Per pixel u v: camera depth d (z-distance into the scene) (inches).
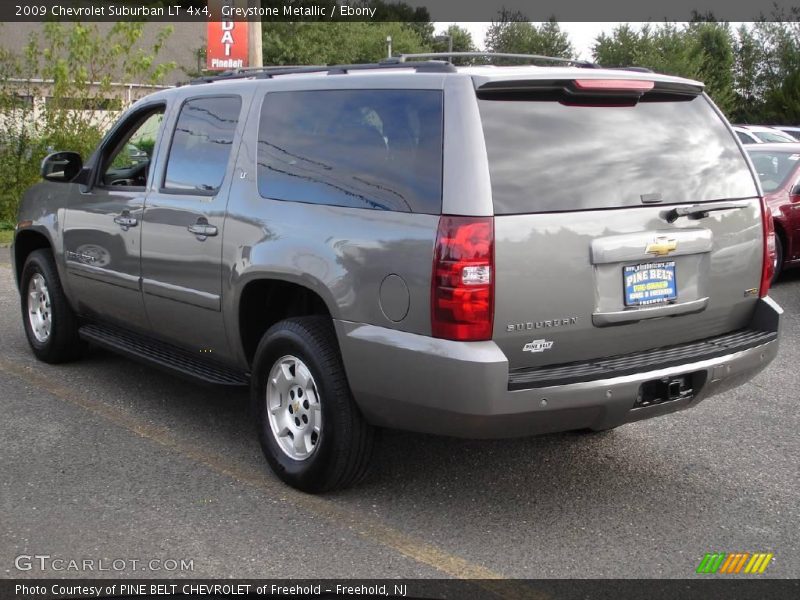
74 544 151.7
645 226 159.5
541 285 148.7
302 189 173.5
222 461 190.7
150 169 213.6
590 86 156.0
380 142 161.3
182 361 211.8
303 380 172.2
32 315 264.8
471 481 182.7
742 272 176.7
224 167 192.2
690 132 172.7
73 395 233.6
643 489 180.2
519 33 2236.7
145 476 181.5
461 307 143.7
